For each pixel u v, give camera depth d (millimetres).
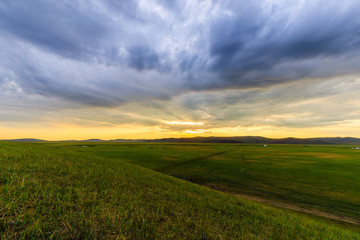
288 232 7055
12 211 3814
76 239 3500
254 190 28172
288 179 35750
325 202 22734
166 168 46250
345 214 18828
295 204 21766
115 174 11586
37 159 10812
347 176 38438
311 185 31375
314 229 8523
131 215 5242
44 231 3502
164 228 5008
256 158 72625
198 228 5555
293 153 101188
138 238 4078
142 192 8523
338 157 77625
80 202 5262
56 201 4918
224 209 8812
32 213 3918
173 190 10938
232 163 56750
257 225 7227
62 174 8453
